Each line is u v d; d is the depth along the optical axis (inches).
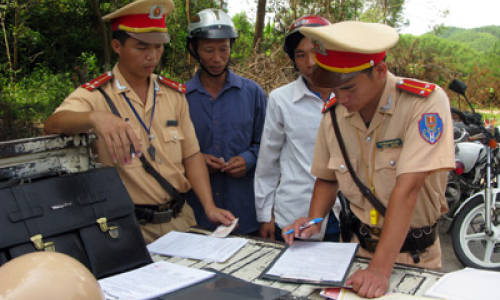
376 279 50.9
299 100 88.5
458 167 137.5
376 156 61.1
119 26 71.4
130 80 75.7
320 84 55.0
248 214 99.7
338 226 89.7
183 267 57.5
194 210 97.5
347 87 53.7
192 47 95.7
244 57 253.8
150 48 72.4
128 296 49.3
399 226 53.5
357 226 68.8
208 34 88.8
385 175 60.4
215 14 92.0
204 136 96.7
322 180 70.4
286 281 54.7
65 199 56.1
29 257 29.2
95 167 66.5
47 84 357.7
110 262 56.6
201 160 84.1
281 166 92.2
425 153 54.2
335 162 65.7
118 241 58.0
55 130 64.4
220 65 92.7
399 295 49.1
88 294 28.1
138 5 69.1
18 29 426.6
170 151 77.3
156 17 71.8
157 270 56.7
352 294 50.6
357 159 63.3
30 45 478.9
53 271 27.9
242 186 98.8
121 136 58.2
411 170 54.5
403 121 58.1
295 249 64.2
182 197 79.3
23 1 474.0
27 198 53.9
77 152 64.9
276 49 205.5
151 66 73.5
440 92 56.3
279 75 175.2
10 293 26.5
